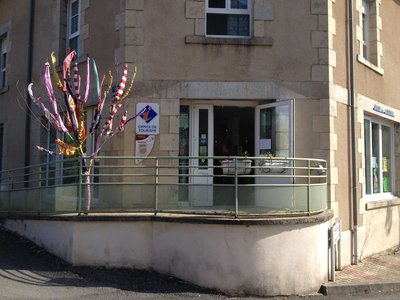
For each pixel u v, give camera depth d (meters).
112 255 7.67
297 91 9.09
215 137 9.45
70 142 10.07
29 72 12.33
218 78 9.03
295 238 7.26
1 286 6.77
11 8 13.83
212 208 7.48
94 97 9.72
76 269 7.57
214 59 9.05
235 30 9.48
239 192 7.36
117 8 9.39
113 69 9.31
